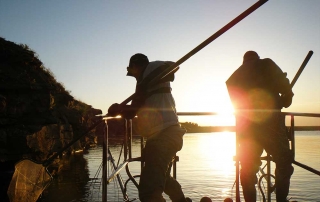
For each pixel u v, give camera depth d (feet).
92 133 202.18
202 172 69.10
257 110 11.73
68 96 139.23
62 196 42.52
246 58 12.78
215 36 8.14
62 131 113.19
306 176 56.49
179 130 9.71
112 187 42.09
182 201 10.91
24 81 78.13
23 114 76.84
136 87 9.57
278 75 11.60
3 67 79.10
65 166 82.48
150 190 8.84
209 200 12.66
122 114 9.80
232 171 70.79
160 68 9.53
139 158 12.42
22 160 10.27
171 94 10.10
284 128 11.79
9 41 88.84
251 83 11.98
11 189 9.82
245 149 11.98
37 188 10.76
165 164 9.18
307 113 11.68
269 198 12.96
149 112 9.62
